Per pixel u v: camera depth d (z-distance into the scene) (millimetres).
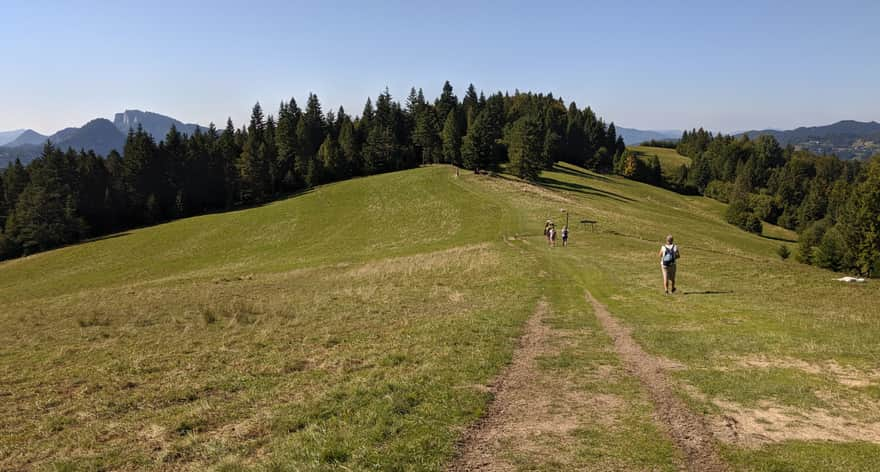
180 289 31516
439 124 144750
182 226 82000
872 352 10688
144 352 14414
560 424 7617
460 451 6793
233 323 18125
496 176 103000
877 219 49000
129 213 100812
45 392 11039
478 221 62906
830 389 8773
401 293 23172
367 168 124625
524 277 25766
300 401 9109
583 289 21875
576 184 108688
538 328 14703
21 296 50812
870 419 7535
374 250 55000
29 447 8094
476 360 11078
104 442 8062
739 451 6559
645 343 12492
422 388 9281
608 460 6398
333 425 7758
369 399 8828
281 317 19062
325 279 32219
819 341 11742
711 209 126188
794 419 7629
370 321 16984
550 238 40656
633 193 119562
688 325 14156
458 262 33531
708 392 8867
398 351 12266
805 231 87688
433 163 129875
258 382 10688
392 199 83625
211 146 120562
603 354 11664
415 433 7328
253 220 80188
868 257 49906
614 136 181750
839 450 6496
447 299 20953
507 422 7758
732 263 25453
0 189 102750
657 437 7047
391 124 142125
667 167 166625
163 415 9086
